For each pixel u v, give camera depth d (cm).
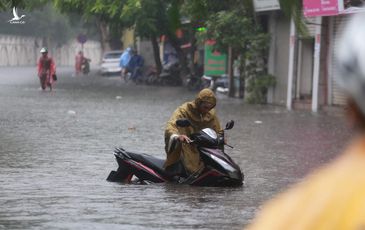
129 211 1653
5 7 1470
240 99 7006
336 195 268
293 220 270
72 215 1592
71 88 8012
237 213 1655
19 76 10950
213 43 7044
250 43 6319
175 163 2102
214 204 1770
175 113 2102
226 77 7931
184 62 9162
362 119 277
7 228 1443
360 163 272
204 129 2052
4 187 1995
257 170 2419
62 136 3356
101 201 1783
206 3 805
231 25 6278
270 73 6359
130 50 10719
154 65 10994
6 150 2850
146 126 3875
